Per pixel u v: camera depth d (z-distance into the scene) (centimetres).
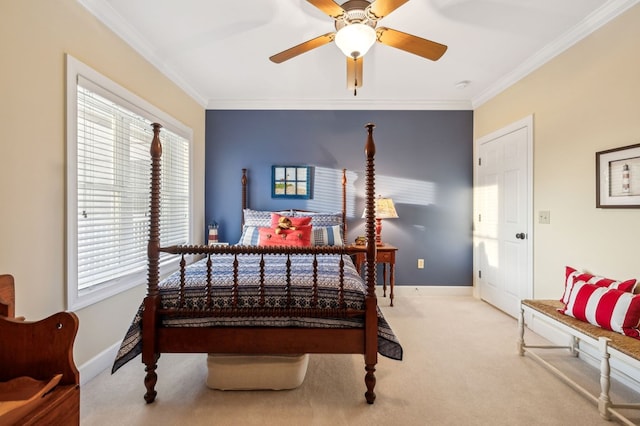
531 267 263
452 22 206
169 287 166
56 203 164
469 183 362
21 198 146
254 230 300
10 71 141
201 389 174
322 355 216
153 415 151
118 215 216
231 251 159
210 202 364
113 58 207
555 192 238
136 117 236
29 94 149
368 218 162
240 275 174
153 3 189
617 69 188
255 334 161
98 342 195
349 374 190
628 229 181
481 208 343
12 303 131
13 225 143
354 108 361
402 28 213
